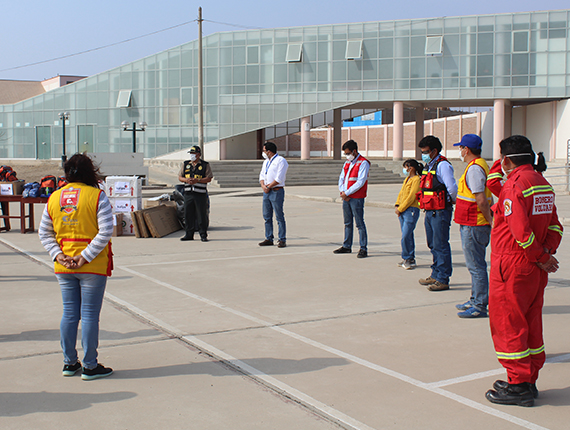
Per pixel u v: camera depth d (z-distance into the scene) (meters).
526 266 4.04
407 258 9.05
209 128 46.06
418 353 5.14
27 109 50.81
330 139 68.38
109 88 48.22
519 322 4.08
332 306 6.79
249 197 26.38
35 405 4.02
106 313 6.41
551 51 39.66
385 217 16.95
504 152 4.24
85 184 4.61
